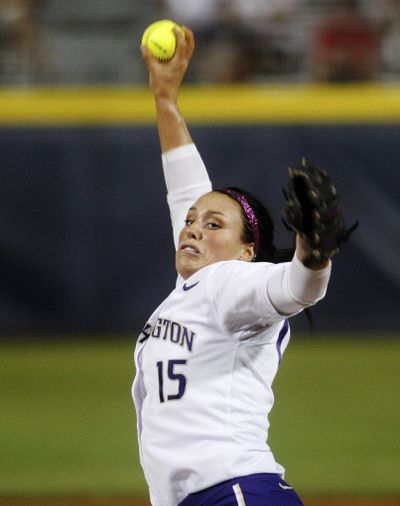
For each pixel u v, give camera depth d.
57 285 38.66
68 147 38.25
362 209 38.66
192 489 10.16
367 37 42.88
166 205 38.38
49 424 26.89
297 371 34.00
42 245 38.53
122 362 35.06
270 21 43.72
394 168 38.44
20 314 38.84
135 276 38.62
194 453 10.14
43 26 43.97
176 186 13.34
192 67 43.38
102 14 44.28
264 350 10.54
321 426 26.58
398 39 42.97
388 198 38.53
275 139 38.22
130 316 38.66
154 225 38.44
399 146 38.38
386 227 38.62
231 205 11.26
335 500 20.23
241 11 43.84
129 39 44.09
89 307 38.72
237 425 10.23
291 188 8.90
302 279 9.27
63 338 38.94
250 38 43.50
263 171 38.22
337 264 39.00
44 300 38.72
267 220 11.47
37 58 43.41
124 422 27.12
